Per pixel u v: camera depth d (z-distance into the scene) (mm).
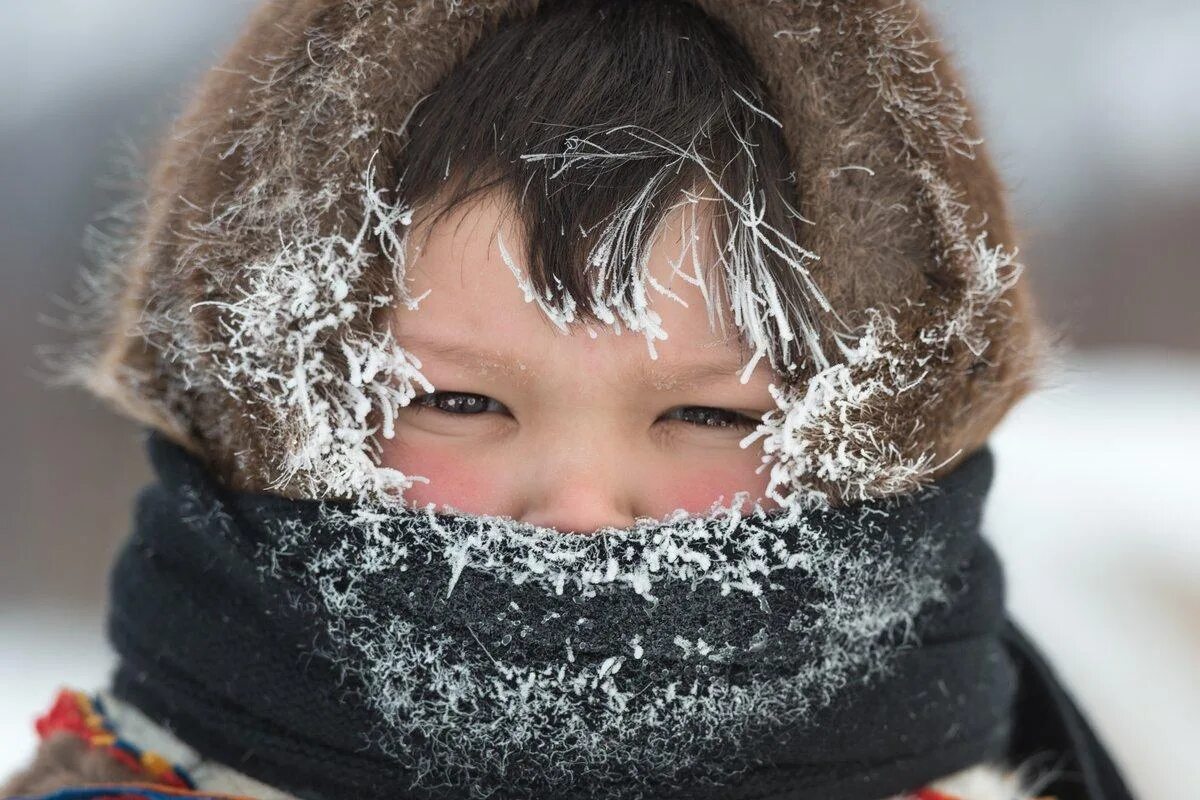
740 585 1161
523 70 1173
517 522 1177
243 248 1195
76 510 5816
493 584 1147
